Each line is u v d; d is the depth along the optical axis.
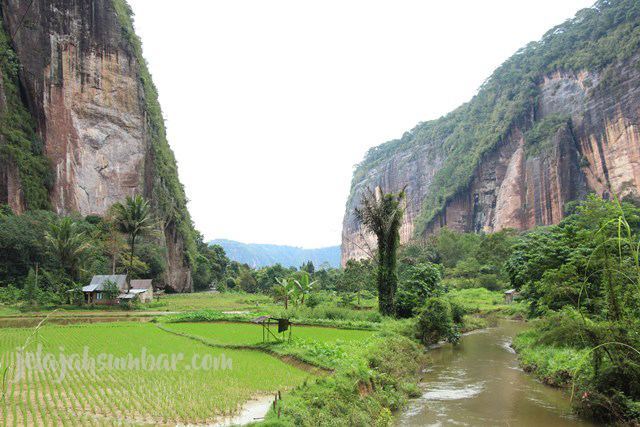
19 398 10.74
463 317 35.28
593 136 106.75
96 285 46.56
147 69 91.31
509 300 59.41
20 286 48.66
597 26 120.25
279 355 16.84
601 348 12.10
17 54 63.75
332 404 10.66
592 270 18.42
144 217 51.84
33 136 63.47
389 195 31.03
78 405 10.29
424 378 17.41
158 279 72.50
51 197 64.19
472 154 147.75
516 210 123.25
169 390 11.63
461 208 145.25
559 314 15.59
